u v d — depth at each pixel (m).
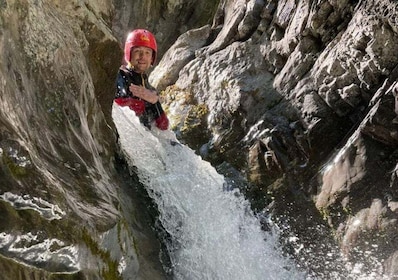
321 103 4.18
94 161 2.26
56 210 1.44
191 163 3.88
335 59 4.15
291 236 3.63
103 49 2.96
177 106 5.45
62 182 1.75
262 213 3.88
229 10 6.25
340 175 3.59
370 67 3.79
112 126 3.21
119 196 2.66
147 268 2.45
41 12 2.16
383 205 3.21
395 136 3.36
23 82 1.81
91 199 1.89
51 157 1.82
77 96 2.32
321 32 4.48
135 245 2.40
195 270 2.92
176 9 9.29
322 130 4.04
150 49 4.01
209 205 3.54
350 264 3.19
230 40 5.72
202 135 4.94
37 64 2.00
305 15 4.61
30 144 1.61
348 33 4.12
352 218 3.35
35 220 1.35
